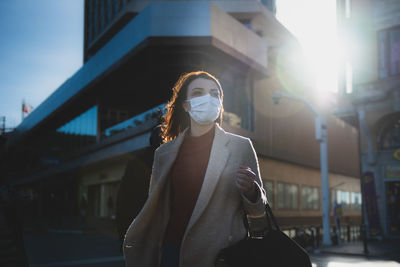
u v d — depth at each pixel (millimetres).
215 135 1996
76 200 36562
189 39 20266
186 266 1823
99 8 47281
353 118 23609
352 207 42906
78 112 34969
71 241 17234
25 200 4012
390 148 22172
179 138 2090
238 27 22875
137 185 2484
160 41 20141
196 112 2049
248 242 1755
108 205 27969
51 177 40719
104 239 18469
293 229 14883
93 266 9422
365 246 13258
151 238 2062
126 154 24469
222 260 1789
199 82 2156
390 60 21938
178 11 20422
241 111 24781
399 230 21359
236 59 22688
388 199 21891
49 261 10367
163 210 2049
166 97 23531
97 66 26172
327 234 16734
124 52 22375
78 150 32000
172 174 2037
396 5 21781
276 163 28031
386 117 22016
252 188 1780
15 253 3859
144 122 22062
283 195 28422
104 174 30734
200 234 1826
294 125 30406
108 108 29516
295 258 1711
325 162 17469
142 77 23844
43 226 28156
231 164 1921
